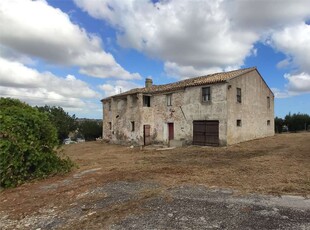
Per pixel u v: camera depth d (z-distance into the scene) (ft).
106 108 105.60
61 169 33.42
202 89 68.08
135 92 82.84
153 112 83.97
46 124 31.65
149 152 60.39
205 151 54.54
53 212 18.89
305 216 15.62
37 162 29.76
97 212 18.10
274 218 15.48
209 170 31.58
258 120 77.15
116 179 27.68
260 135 78.02
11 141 26.78
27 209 19.90
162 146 73.72
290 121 122.93
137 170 32.99
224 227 14.60
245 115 69.92
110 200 20.62
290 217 15.55
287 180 24.90
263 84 81.30
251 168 31.99
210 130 65.51
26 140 28.58
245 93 70.28
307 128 121.08
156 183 25.26
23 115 28.76
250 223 14.94
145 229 14.79
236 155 46.14
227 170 31.22
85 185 25.85
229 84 62.54
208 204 18.44
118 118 92.89
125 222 15.97
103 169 35.32
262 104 80.28
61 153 37.37
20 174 27.96
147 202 19.44
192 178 27.07
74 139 169.27
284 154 44.14
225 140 61.57
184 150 59.36
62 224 16.48
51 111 163.32
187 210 17.42
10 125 26.84
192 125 70.28
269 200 18.88
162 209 17.83
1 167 25.88
